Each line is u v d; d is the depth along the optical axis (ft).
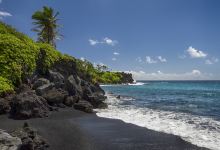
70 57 130.52
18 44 96.78
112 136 53.67
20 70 91.81
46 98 88.07
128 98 149.07
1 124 59.62
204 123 67.87
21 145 36.47
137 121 70.79
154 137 52.75
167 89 288.10
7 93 78.48
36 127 58.49
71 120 70.95
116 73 520.83
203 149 44.39
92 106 93.91
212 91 247.09
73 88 105.91
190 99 148.36
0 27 108.47
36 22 186.29
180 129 60.13
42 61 107.45
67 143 47.50
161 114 84.28
